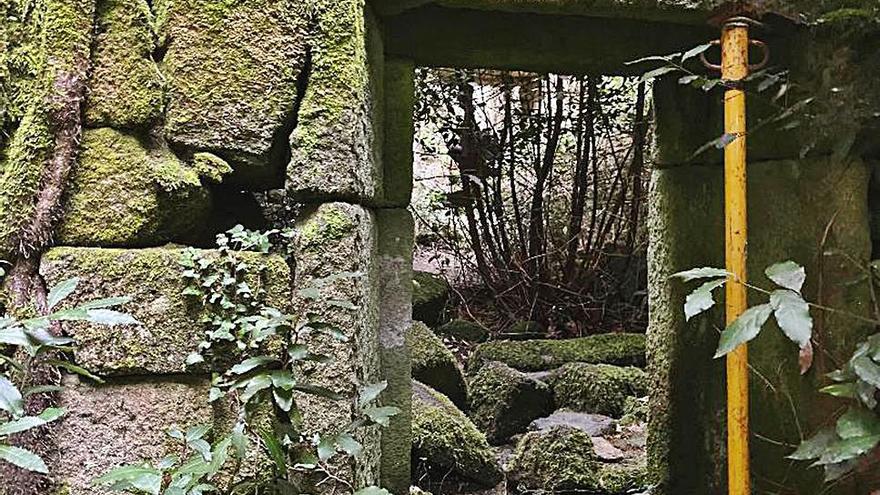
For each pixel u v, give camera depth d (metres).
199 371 1.80
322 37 1.87
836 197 2.16
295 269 1.83
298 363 1.79
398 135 2.32
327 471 1.73
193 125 1.87
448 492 3.03
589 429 3.64
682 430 2.61
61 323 1.76
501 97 5.77
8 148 1.81
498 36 2.38
